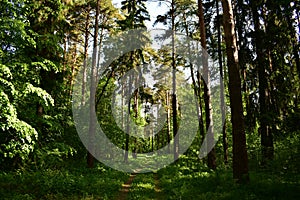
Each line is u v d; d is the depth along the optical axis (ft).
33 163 41.19
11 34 34.01
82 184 38.50
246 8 47.88
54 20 44.55
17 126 31.30
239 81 33.19
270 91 49.08
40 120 42.24
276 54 49.78
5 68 29.89
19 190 32.94
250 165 46.21
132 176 67.21
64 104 60.80
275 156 43.60
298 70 49.75
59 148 47.19
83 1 68.59
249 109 48.21
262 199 25.20
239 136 32.09
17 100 37.24
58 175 39.86
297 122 42.37
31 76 37.32
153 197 36.65
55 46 41.63
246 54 47.73
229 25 34.47
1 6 33.86
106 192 38.68
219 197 27.91
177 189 37.63
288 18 46.80
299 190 26.35
